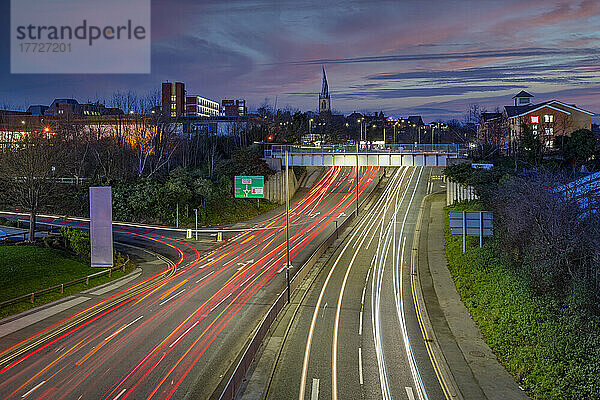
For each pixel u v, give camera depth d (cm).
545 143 8806
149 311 3506
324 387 2366
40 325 3188
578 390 2200
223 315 3425
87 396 2222
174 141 10431
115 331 3078
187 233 6475
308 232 6844
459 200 8000
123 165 8931
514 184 5219
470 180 7406
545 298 3294
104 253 4503
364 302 3797
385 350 2842
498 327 3055
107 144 9444
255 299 3828
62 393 2248
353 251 5662
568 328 2728
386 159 8062
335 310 3591
